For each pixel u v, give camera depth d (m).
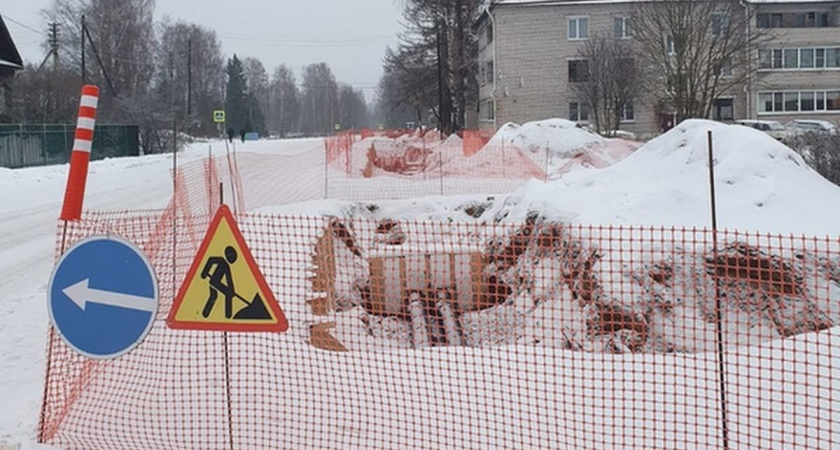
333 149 23.27
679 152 11.28
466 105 46.31
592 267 7.86
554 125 23.23
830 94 43.22
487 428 4.02
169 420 4.33
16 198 18.89
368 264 8.48
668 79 30.30
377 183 19.48
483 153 22.11
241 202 13.26
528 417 4.12
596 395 4.36
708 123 11.80
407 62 46.22
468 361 4.99
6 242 12.30
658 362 4.82
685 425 3.92
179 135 46.94
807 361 4.28
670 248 7.87
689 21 29.36
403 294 7.98
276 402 4.48
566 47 40.62
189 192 13.56
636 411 4.13
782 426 3.76
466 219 15.08
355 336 7.05
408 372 4.84
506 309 7.96
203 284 3.88
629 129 37.88
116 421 4.35
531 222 9.58
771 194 9.43
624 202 9.89
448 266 8.07
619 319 7.33
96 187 21.81
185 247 8.09
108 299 3.91
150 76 70.25
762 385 4.33
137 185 22.45
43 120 36.34
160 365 5.16
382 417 4.21
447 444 3.89
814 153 14.03
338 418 4.24
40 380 5.50
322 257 7.46
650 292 7.40
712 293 7.30
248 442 4.03
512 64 40.94
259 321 3.86
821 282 7.14
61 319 3.93
